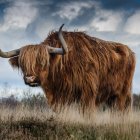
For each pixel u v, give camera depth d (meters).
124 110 24.19
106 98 23.38
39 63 19.81
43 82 20.17
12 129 15.30
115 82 23.41
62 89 21.00
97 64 21.81
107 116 20.80
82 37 21.94
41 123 16.42
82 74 21.06
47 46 20.33
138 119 19.58
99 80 22.25
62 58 20.78
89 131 15.96
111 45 23.73
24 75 19.80
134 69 24.86
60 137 14.73
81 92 21.09
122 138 15.16
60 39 20.22
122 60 23.77
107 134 15.66
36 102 26.72
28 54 19.70
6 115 18.30
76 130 16.09
